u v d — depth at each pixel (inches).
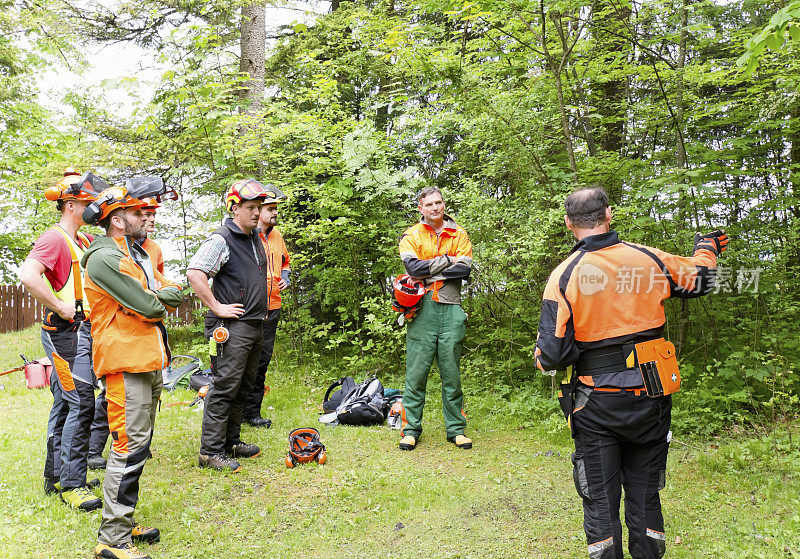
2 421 186.7
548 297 93.8
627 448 95.9
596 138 253.3
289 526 128.8
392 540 123.2
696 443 172.1
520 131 217.5
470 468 160.6
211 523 128.8
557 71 215.9
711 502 135.1
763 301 207.9
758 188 229.8
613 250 92.7
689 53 253.8
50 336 131.6
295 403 220.7
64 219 137.7
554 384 215.2
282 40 360.5
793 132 216.5
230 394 157.6
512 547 118.8
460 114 244.1
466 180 229.9
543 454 168.6
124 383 111.9
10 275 495.5
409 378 178.1
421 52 210.1
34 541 115.6
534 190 222.5
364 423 196.7
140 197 118.6
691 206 215.5
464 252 177.3
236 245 159.2
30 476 144.1
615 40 235.8
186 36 232.7
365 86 346.3
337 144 259.9
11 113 514.6
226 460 157.3
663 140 241.6
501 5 194.5
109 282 110.0
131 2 303.9
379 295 270.4
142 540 119.5
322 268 272.7
